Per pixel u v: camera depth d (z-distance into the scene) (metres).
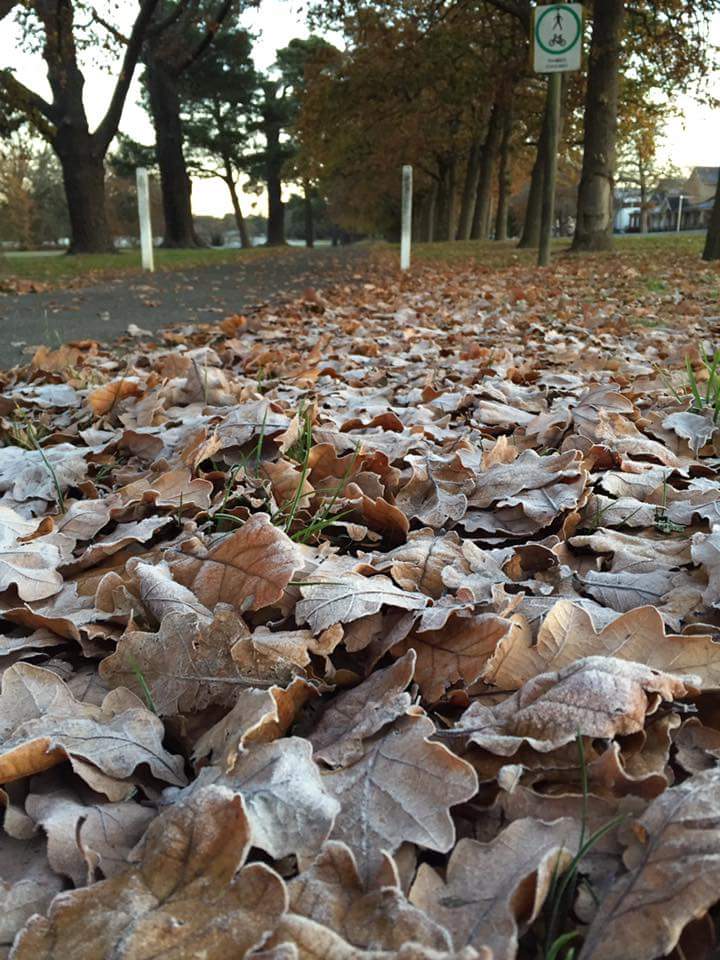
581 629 1.54
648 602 1.84
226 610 1.67
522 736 1.30
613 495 2.46
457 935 1.00
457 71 29.41
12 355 6.30
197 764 1.33
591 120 20.31
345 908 1.00
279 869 1.09
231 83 57.25
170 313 9.36
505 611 1.61
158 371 4.87
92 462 2.93
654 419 3.29
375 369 4.84
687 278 11.91
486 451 2.87
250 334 7.02
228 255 29.58
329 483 2.54
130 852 1.09
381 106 34.75
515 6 23.05
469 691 1.51
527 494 2.32
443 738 1.35
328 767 1.28
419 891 1.07
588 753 1.26
